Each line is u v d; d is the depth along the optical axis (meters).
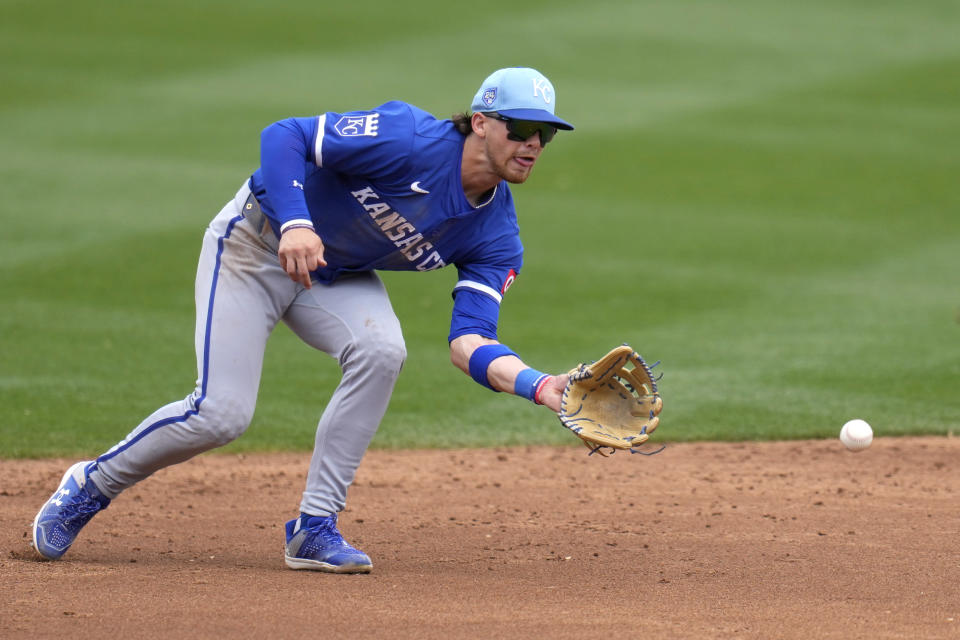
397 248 15.02
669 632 12.72
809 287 40.31
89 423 25.95
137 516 19.23
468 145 14.35
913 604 14.23
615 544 17.70
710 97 70.19
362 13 86.00
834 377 30.56
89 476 15.61
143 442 15.13
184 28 80.56
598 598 14.33
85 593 13.98
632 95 70.06
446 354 33.16
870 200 52.62
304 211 13.84
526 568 16.09
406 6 88.62
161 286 38.47
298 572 15.50
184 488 21.50
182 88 67.50
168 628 12.57
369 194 14.47
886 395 29.03
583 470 23.45
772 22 88.62
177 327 34.38
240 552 17.02
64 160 54.22
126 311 35.78
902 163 58.22
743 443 25.64
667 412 27.78
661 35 83.56
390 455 24.67
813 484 22.12
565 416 13.62
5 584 14.33
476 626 12.84
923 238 47.19
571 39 81.69
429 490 21.73
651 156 58.56
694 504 20.62
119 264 40.53
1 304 35.88
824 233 47.59
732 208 51.12
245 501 20.67
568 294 39.12
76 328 33.84
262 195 14.89
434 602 13.92
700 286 40.25
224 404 14.85
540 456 24.66
